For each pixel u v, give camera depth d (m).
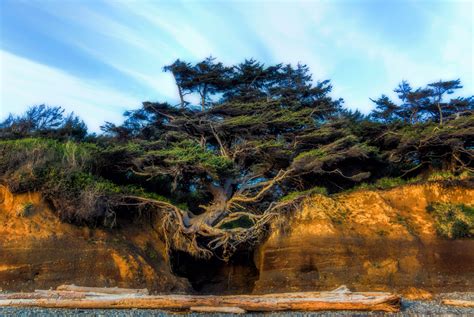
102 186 26.70
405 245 26.59
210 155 28.27
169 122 33.75
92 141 35.06
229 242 29.56
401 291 24.89
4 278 21.98
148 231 29.34
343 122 33.81
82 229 25.39
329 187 34.25
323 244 27.12
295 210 29.20
